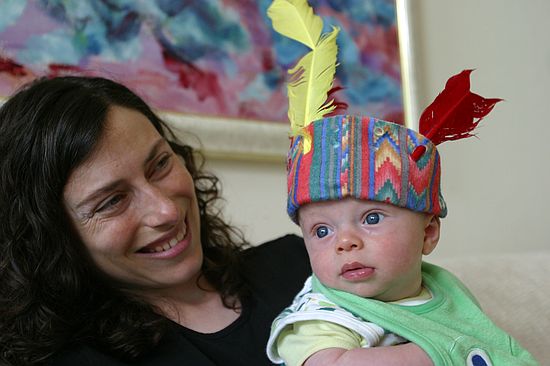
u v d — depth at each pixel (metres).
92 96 0.96
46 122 0.91
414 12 1.94
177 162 1.05
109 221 0.93
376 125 0.73
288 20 0.87
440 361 0.68
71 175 0.90
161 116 1.45
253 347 1.00
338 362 0.67
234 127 1.56
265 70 1.64
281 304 1.10
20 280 0.92
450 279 0.88
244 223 1.58
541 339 1.34
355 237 0.72
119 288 1.02
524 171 2.16
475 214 2.04
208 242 1.21
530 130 2.19
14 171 0.92
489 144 2.09
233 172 1.58
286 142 1.64
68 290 0.93
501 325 1.32
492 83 2.12
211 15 1.57
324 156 0.73
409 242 0.73
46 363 0.87
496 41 2.15
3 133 0.95
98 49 1.41
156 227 0.95
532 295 1.42
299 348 0.72
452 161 2.01
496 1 2.17
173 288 1.07
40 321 0.90
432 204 0.75
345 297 0.74
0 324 0.91
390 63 1.89
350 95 1.80
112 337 0.91
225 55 1.58
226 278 1.11
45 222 0.91
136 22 1.46
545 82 2.25
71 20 1.38
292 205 0.76
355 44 1.82
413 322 0.73
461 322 0.79
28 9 1.33
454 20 2.05
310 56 0.84
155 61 1.48
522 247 2.12
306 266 1.23
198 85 1.53
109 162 0.91
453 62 2.03
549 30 2.26
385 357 0.67
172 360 0.92
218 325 1.04
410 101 1.90
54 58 1.35
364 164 0.71
